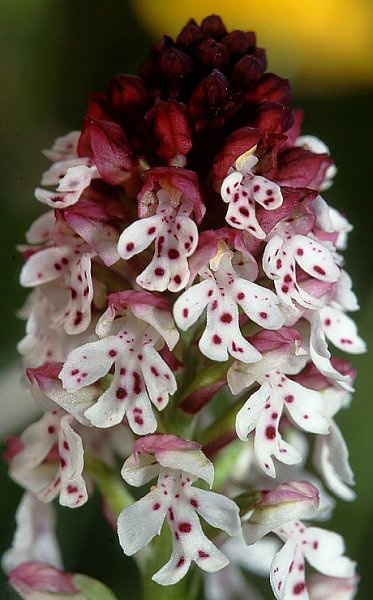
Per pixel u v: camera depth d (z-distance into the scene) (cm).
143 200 7
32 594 8
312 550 8
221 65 8
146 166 8
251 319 7
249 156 8
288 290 8
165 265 7
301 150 8
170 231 7
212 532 8
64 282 8
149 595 8
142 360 7
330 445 8
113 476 8
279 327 7
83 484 8
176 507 7
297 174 8
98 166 8
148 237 7
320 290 8
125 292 7
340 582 9
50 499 8
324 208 8
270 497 8
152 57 8
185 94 8
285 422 9
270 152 8
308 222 8
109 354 7
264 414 8
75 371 7
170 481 7
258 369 8
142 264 8
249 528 8
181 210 7
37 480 8
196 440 8
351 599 9
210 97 8
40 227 8
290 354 8
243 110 8
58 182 8
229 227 8
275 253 7
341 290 8
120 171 8
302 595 8
